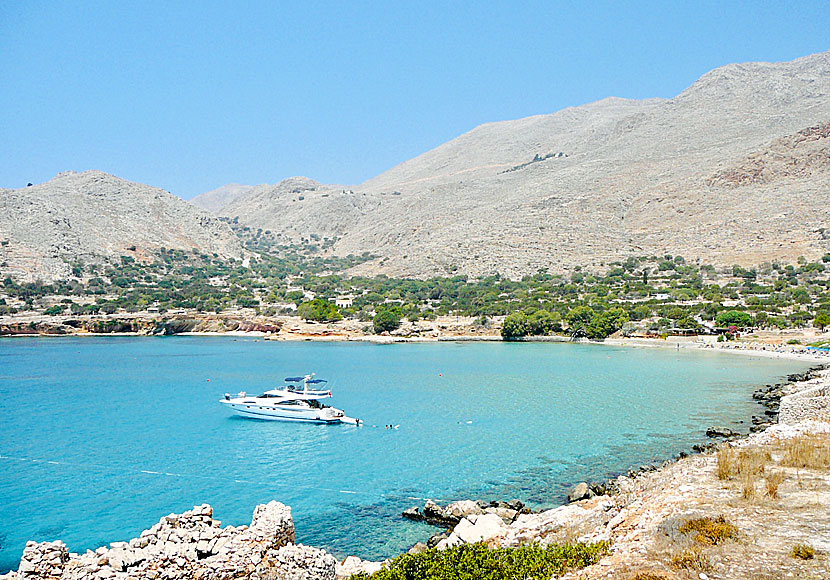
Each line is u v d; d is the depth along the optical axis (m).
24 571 16.84
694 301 195.12
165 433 63.56
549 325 176.38
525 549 21.06
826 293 187.00
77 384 98.19
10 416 73.12
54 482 47.00
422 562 20.81
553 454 52.25
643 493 28.95
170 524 20.19
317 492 43.75
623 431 60.50
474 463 50.16
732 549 17.73
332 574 20.66
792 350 131.62
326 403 79.81
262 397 74.50
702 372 106.44
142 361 130.75
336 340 180.00
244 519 38.81
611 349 149.88
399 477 46.88
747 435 56.66
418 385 95.00
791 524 19.77
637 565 17.56
